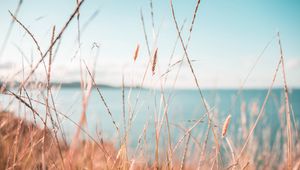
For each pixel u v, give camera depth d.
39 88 0.47
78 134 0.23
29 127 0.47
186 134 0.46
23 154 0.47
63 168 0.38
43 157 0.37
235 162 0.46
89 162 0.47
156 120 0.46
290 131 0.41
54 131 0.38
